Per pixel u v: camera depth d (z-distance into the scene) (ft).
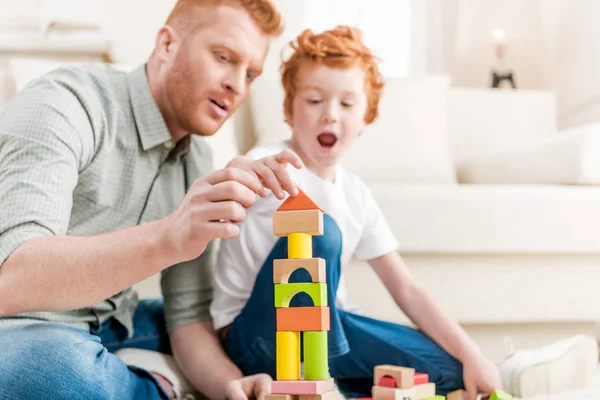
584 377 3.68
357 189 3.92
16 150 2.68
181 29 3.33
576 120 7.88
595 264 5.16
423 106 6.89
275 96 6.61
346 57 3.81
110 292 2.35
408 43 8.50
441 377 3.59
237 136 6.75
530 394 3.44
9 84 5.94
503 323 5.10
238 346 3.39
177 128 3.53
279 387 2.30
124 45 7.37
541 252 5.04
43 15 7.32
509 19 8.61
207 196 2.24
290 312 2.37
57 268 2.28
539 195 5.06
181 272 3.63
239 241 3.46
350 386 3.79
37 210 2.50
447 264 4.98
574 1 7.96
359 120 3.93
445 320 3.69
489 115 7.43
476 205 4.96
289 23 7.87
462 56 8.66
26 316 2.99
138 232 2.32
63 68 3.34
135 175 3.38
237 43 3.26
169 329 3.58
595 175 5.43
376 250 3.92
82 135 2.94
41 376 2.32
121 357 3.49
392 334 3.60
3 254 2.36
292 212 2.41
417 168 6.63
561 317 5.08
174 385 3.36
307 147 3.87
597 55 7.47
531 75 8.72
